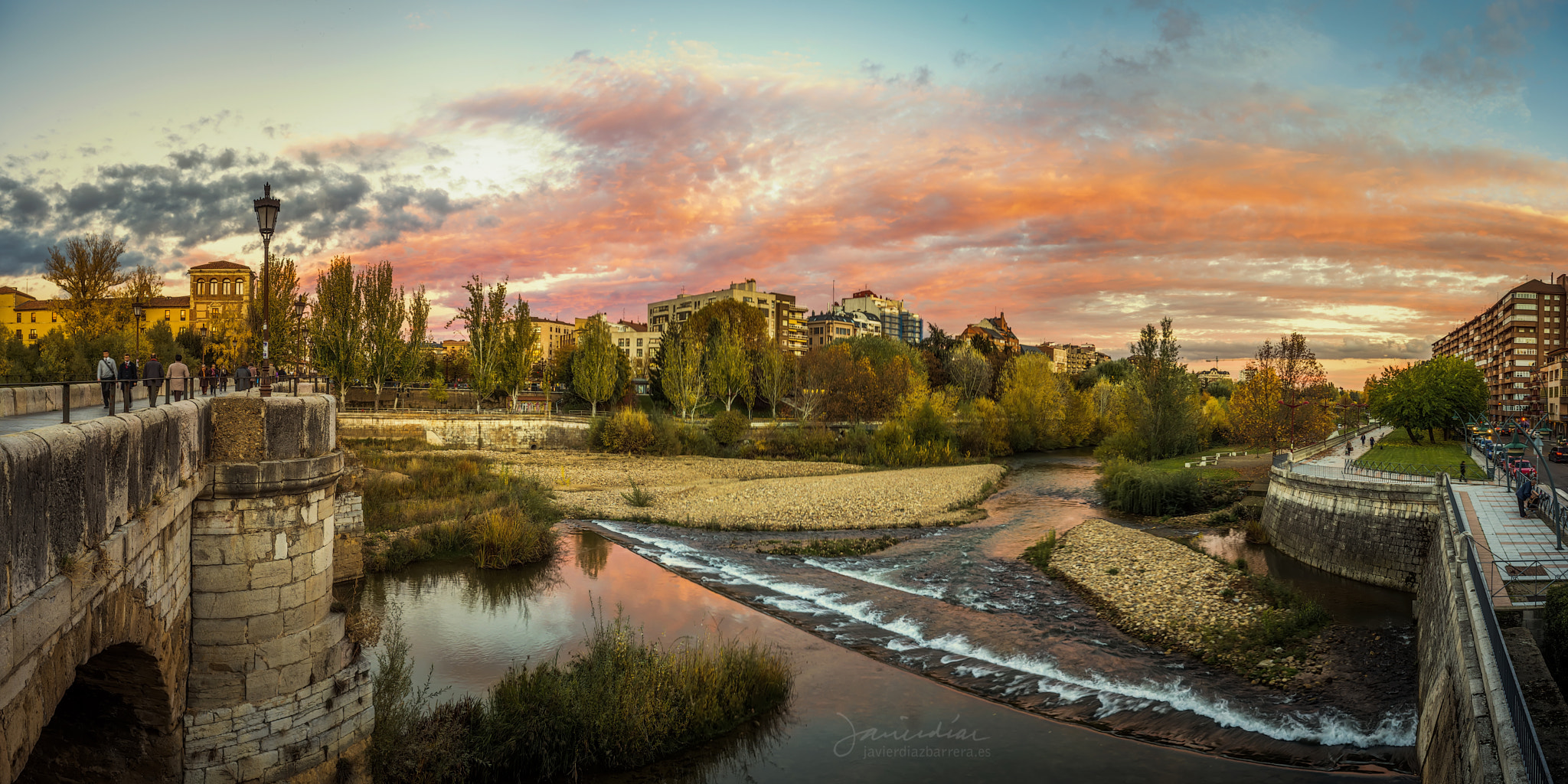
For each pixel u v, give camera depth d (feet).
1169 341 219.41
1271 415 185.68
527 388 335.88
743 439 252.01
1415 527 90.79
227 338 179.01
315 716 40.24
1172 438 216.74
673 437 238.48
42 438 20.38
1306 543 106.42
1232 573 92.73
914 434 249.96
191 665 36.81
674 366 286.66
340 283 231.30
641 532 128.16
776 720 56.34
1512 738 29.94
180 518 34.45
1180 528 132.98
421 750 45.37
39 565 20.10
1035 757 50.65
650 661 56.24
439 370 371.97
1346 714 57.11
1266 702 59.26
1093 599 86.99
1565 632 46.21
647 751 50.24
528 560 101.71
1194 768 49.16
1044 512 150.20
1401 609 82.94
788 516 143.02
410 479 141.49
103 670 31.71
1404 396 223.71
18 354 158.10
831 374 320.09
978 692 61.57
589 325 280.51
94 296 188.24
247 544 37.70
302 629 39.83
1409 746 52.06
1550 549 68.59
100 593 23.98
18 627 18.13
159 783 35.55
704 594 89.30
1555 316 422.00
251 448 38.32
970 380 382.42
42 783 35.78
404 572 96.07
